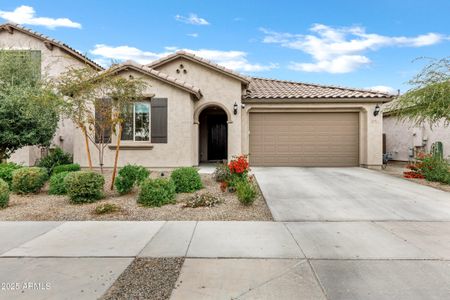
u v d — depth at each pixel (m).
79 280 3.64
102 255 4.39
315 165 15.36
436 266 4.01
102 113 8.93
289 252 4.50
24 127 10.79
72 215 6.61
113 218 6.41
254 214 6.70
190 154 13.25
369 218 6.37
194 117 14.46
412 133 18.22
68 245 4.80
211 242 4.93
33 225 5.89
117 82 8.48
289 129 15.40
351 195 8.55
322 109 15.20
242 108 14.95
